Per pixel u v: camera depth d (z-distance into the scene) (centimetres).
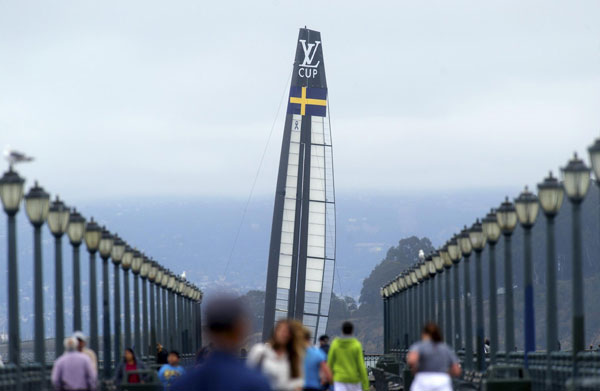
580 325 7981
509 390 7788
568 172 8081
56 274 10144
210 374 3259
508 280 11081
